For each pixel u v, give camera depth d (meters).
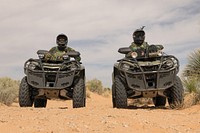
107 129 4.79
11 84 17.34
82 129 4.72
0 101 11.80
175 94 8.14
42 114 6.21
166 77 8.07
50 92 8.42
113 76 8.64
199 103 8.63
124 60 8.27
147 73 8.04
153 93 8.15
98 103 17.58
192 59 10.34
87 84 25.28
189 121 5.84
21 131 4.49
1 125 4.81
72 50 9.77
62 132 4.49
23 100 8.53
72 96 8.70
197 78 10.24
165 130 4.98
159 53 8.36
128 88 8.38
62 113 6.34
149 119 5.82
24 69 8.53
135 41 9.19
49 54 8.91
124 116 5.87
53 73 8.48
